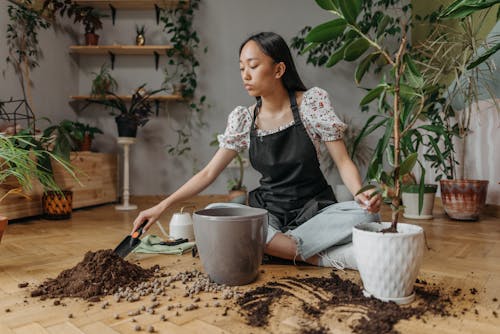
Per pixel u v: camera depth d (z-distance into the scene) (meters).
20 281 1.26
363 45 1.04
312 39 1.02
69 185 3.13
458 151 3.05
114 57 4.00
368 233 0.99
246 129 1.47
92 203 3.44
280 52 1.32
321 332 0.83
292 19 3.98
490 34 2.56
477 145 2.89
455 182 2.58
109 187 3.70
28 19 3.21
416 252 0.98
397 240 0.96
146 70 4.02
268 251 1.40
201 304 1.02
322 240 1.35
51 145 2.96
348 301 1.01
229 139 1.46
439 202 3.30
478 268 1.38
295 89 1.44
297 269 1.36
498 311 0.96
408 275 0.98
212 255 1.13
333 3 0.99
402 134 1.04
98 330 0.87
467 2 1.25
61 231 2.27
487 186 2.62
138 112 3.54
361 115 3.93
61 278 1.21
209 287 1.14
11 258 1.59
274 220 1.49
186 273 1.29
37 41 3.39
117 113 3.98
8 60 3.08
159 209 1.30
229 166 3.83
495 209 2.76
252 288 1.14
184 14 3.97
